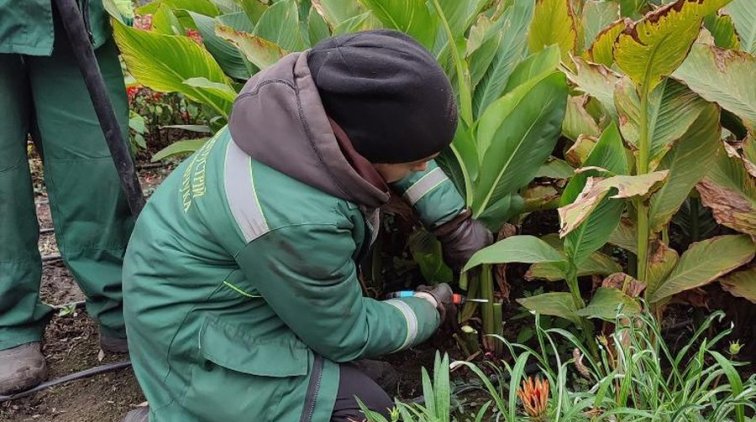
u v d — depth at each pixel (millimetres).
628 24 1709
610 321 1745
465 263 1783
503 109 1707
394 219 2309
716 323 2002
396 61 1352
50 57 1949
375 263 2248
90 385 2152
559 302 1784
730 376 1313
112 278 2156
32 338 2162
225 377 1549
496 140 1724
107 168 2049
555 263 1693
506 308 2225
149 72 1931
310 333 1517
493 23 2061
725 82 1659
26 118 2051
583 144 1753
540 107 1710
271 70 1449
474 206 1821
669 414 1361
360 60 1357
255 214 1404
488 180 1779
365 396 1603
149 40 1842
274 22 2037
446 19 1820
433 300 1749
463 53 1880
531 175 1807
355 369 1646
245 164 1444
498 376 1733
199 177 1518
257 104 1425
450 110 1404
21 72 1989
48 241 3045
